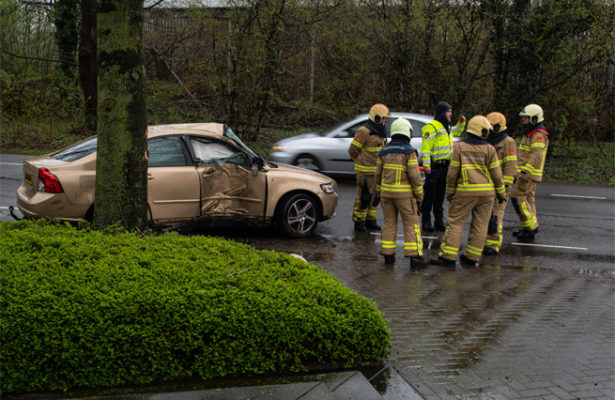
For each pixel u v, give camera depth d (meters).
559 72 17.50
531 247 8.44
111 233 4.87
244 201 7.52
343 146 12.79
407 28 17.88
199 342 3.45
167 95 18.09
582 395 3.66
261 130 18.75
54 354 3.23
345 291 4.07
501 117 7.71
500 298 5.78
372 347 3.87
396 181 6.71
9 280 3.41
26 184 6.89
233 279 3.83
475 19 17.27
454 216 7.07
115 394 3.23
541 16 16.77
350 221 9.43
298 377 3.57
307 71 19.75
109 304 3.31
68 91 18.47
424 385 3.67
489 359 4.15
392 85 19.14
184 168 7.05
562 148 19.38
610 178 16.69
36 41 21.05
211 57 16.83
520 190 8.67
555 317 5.24
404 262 7.14
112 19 4.71
